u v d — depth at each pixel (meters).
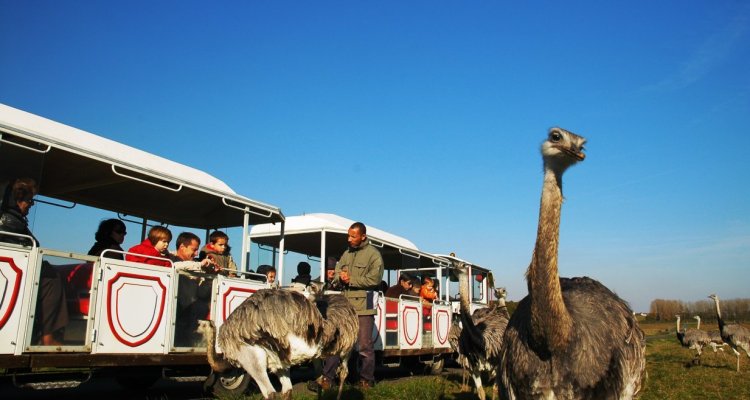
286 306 6.34
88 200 9.22
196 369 8.49
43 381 6.94
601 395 4.32
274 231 12.10
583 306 4.64
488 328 8.95
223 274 9.21
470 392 10.11
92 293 6.92
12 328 6.14
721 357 22.75
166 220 10.49
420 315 13.30
